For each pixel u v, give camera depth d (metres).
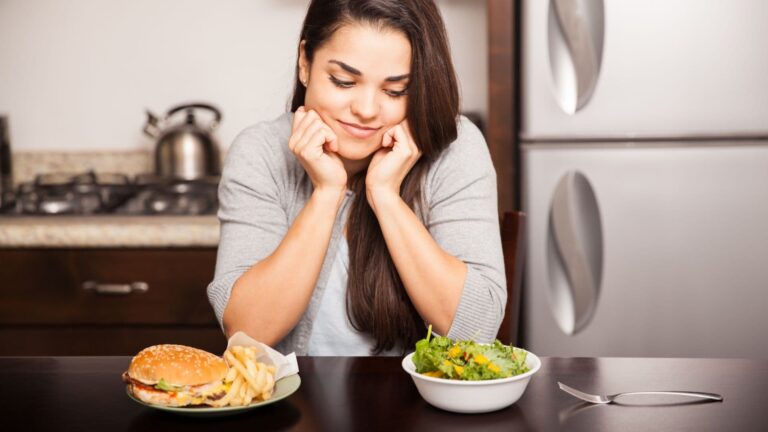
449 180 1.41
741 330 2.12
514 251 1.46
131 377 0.96
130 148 2.78
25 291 2.15
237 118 2.76
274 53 2.73
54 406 0.99
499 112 2.13
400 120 1.30
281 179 1.44
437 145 1.34
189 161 2.56
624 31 2.07
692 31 2.06
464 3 2.52
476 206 1.39
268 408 0.97
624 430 0.89
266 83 2.74
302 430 0.91
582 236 2.12
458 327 1.29
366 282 1.36
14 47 2.74
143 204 2.40
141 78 2.75
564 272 2.14
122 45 2.74
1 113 2.76
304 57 1.33
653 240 2.11
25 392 1.04
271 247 1.38
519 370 0.97
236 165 1.43
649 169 2.10
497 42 2.12
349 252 1.40
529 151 2.12
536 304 2.14
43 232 2.12
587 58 2.08
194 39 2.74
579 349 2.14
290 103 1.50
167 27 2.74
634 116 2.09
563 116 2.10
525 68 2.10
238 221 1.40
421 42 1.25
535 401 0.98
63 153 2.77
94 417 0.95
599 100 2.09
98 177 2.67
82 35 2.74
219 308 1.31
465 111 2.54
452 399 0.93
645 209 2.11
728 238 2.10
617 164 2.10
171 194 2.39
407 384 1.05
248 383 0.95
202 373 0.95
